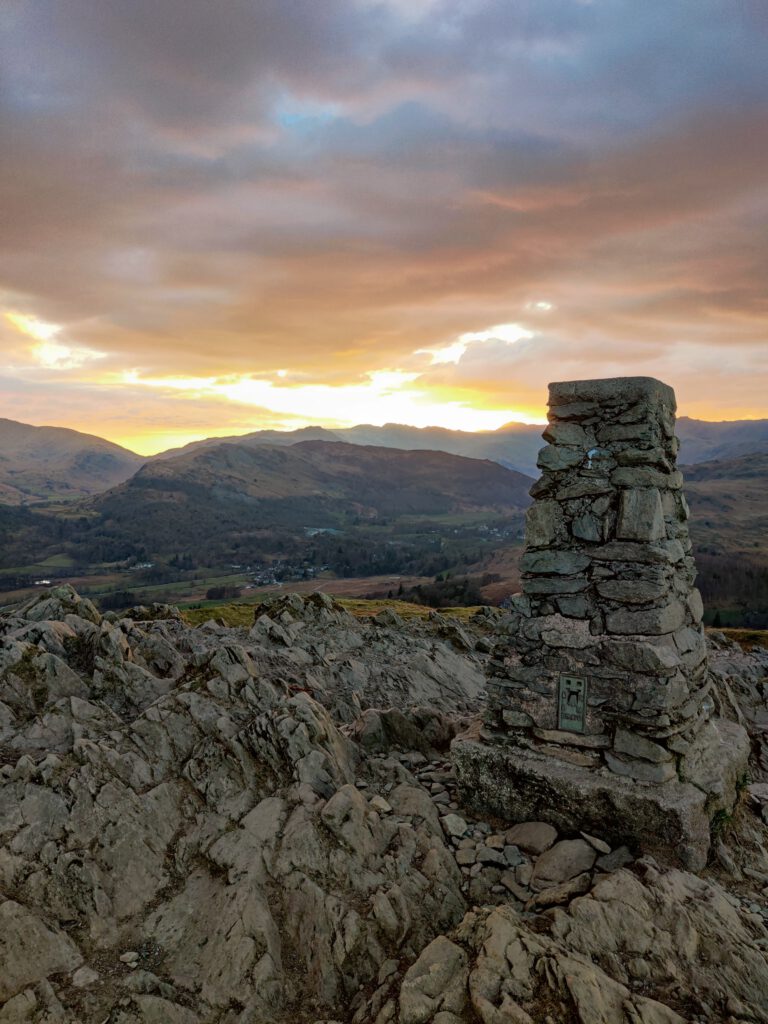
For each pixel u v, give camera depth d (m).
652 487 2.35
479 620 7.97
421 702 4.45
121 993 1.81
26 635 2.83
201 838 2.23
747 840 2.42
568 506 2.47
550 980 1.77
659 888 2.03
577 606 2.42
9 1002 1.75
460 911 2.13
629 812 2.25
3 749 2.34
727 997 1.81
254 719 2.56
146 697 2.73
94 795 2.22
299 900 2.04
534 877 2.20
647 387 2.36
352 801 2.29
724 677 4.74
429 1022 1.73
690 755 2.38
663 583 2.30
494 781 2.49
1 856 2.00
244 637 5.03
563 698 2.42
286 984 1.88
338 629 5.73
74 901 1.99
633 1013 1.72
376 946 1.96
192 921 2.00
